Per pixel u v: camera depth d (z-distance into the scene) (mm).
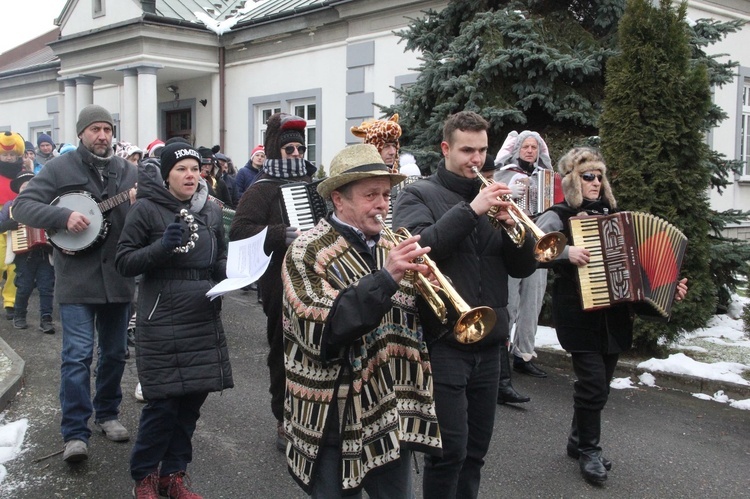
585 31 8383
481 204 2873
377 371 2490
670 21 6402
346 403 2396
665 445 4633
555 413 5172
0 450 4328
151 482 3566
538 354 6551
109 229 4238
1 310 8953
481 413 3139
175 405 3586
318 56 14570
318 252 2449
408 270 2391
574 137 8016
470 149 3170
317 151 14727
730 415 5242
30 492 3814
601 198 4281
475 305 3055
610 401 5523
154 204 3713
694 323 6391
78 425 4133
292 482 4008
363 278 2297
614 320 4055
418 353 2625
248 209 4082
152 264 3486
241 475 4086
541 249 3193
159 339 3553
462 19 8820
